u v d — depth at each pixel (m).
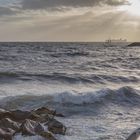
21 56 48.50
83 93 16.28
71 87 19.98
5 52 61.09
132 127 11.34
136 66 39.25
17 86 19.22
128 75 27.78
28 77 22.91
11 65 33.50
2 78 22.06
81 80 23.06
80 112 13.75
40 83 20.98
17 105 14.00
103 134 10.31
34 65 34.97
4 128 9.26
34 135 9.20
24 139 8.99
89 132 10.49
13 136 9.01
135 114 13.76
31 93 16.44
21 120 10.55
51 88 19.00
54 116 12.37
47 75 23.98
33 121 9.77
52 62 40.38
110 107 15.01
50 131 9.86
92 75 25.47
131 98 16.91
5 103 13.96
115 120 12.45
